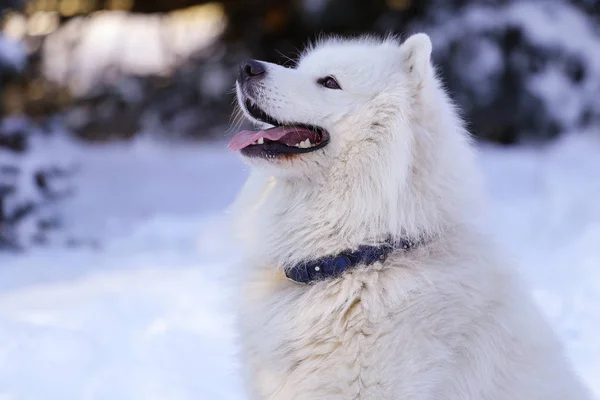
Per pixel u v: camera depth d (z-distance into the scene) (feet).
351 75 15.12
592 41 62.59
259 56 74.43
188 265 33.81
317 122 15.01
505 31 61.11
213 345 22.66
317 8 67.97
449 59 60.64
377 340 13.32
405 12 66.18
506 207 42.34
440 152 14.57
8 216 39.22
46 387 19.80
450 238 14.32
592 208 38.68
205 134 73.72
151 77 76.18
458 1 63.26
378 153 14.48
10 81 45.44
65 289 29.73
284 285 14.78
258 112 16.03
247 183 16.42
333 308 13.73
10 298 28.35
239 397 19.30
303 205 14.97
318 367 13.67
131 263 34.76
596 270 29.22
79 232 41.55
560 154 57.06
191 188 54.13
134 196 51.37
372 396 13.26
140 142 68.90
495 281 14.02
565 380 13.96
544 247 34.86
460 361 13.30
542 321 14.51
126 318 25.32
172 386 19.89
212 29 81.25
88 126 70.90
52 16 78.59
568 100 62.08
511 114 61.41
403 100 14.53
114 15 82.38
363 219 14.33
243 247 15.88
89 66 75.15
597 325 23.31
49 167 41.16
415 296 13.41
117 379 20.24
